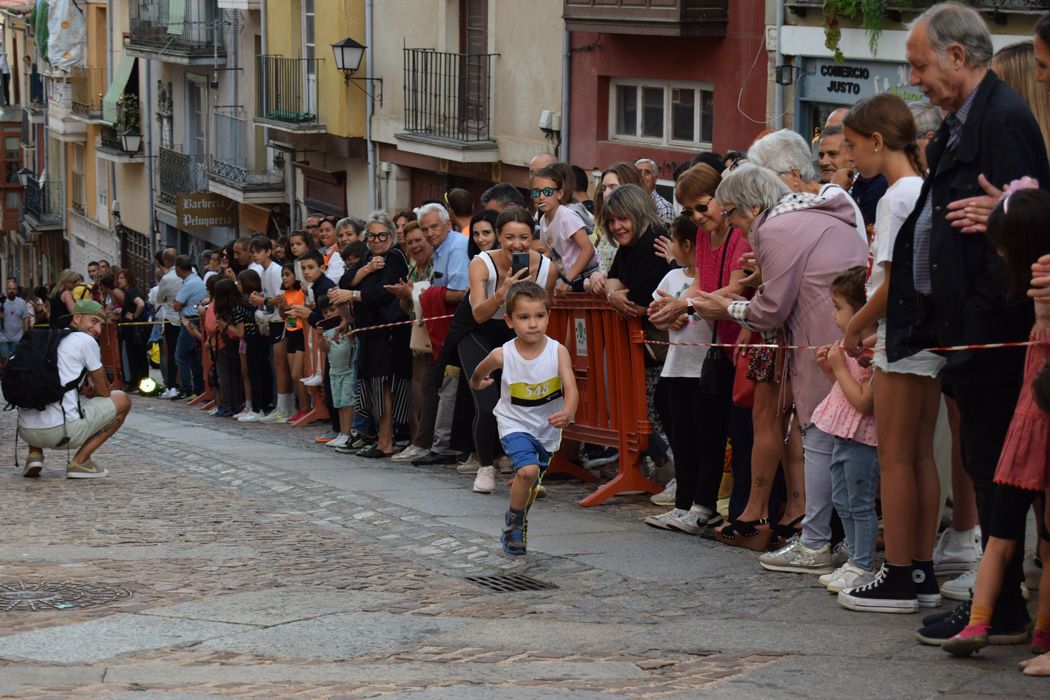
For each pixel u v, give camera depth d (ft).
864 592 41.06
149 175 266.98
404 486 68.44
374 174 182.50
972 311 35.50
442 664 37.22
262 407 112.06
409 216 91.91
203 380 133.39
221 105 232.53
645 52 130.72
